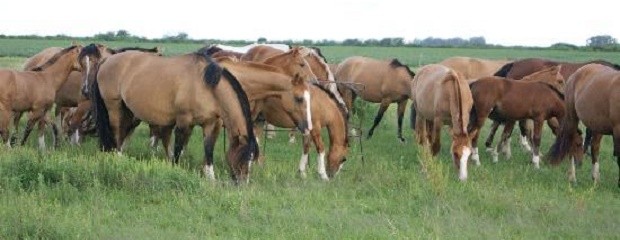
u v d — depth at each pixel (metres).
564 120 14.82
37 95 15.04
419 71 16.44
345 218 9.87
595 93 13.37
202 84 12.16
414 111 19.38
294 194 11.12
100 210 9.80
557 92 15.48
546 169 15.11
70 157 12.67
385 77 19.56
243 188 11.45
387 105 19.78
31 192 10.37
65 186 10.50
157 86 12.57
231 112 11.98
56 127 16.09
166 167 11.61
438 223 9.79
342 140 13.41
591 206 11.40
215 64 12.12
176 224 9.46
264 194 11.05
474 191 11.74
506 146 16.92
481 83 15.41
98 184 10.70
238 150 11.94
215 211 10.05
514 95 15.34
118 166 11.48
